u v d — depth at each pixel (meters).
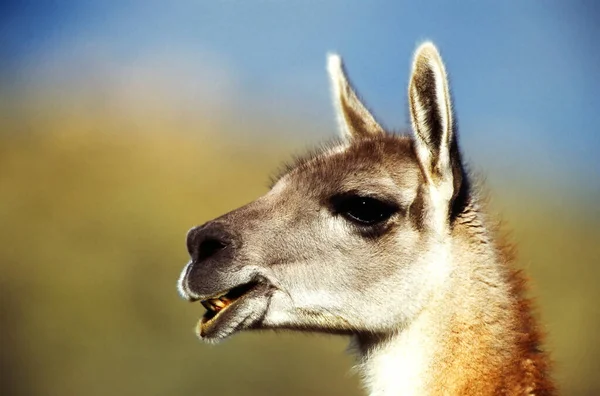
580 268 32.34
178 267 31.58
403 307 13.78
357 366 14.41
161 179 36.75
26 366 28.81
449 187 13.66
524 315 13.60
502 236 14.23
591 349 28.70
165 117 44.16
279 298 13.98
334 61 15.74
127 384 28.62
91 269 31.33
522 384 13.27
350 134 15.54
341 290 13.91
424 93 13.72
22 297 30.33
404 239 13.82
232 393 28.25
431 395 13.55
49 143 38.62
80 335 29.55
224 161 39.72
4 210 33.62
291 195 14.23
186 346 29.22
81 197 34.59
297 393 28.20
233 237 14.01
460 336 13.54
